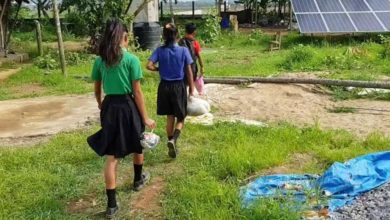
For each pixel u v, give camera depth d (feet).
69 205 15.14
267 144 19.52
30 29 80.33
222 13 94.32
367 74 35.68
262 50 55.47
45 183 16.44
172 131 19.16
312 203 14.02
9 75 41.78
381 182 15.38
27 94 33.30
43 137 22.49
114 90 13.97
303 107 27.99
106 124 13.94
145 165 18.11
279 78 32.96
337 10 57.06
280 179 15.99
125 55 13.89
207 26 64.75
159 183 16.56
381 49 44.91
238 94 30.60
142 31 55.06
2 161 18.48
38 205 14.89
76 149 19.72
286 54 46.26
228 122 23.40
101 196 15.64
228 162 17.33
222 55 50.72
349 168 15.93
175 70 18.33
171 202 14.88
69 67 44.04
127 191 15.96
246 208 13.56
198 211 13.75
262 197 14.02
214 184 15.49
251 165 17.21
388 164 16.49
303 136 20.72
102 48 13.78
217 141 20.67
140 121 14.25
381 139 20.13
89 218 14.25
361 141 20.38
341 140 20.29
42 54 51.31
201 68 25.61
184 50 18.48
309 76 35.24
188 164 18.04
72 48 61.05
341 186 14.89
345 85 30.73
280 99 29.71
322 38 56.44
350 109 27.12
